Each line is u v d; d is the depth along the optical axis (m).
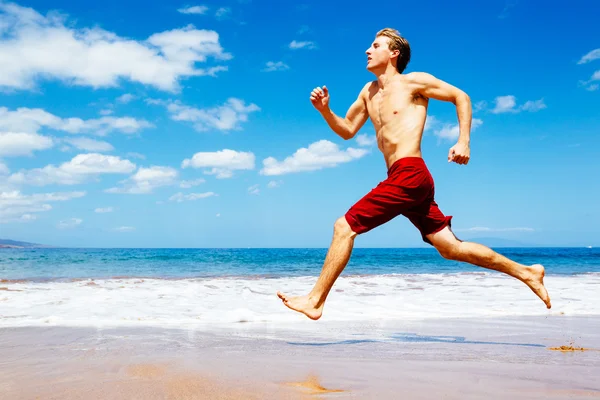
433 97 3.42
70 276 13.27
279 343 3.48
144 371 2.37
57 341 3.52
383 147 3.48
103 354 2.92
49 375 2.28
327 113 3.70
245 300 6.79
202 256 31.62
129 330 4.16
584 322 4.92
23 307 5.80
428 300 7.00
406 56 3.56
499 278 12.05
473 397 1.94
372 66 3.55
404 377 2.31
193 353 2.97
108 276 13.29
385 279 11.73
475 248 3.38
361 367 2.55
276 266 19.11
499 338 3.83
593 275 13.90
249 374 2.31
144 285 9.38
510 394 1.99
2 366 2.51
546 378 2.31
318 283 3.24
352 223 3.21
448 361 2.77
